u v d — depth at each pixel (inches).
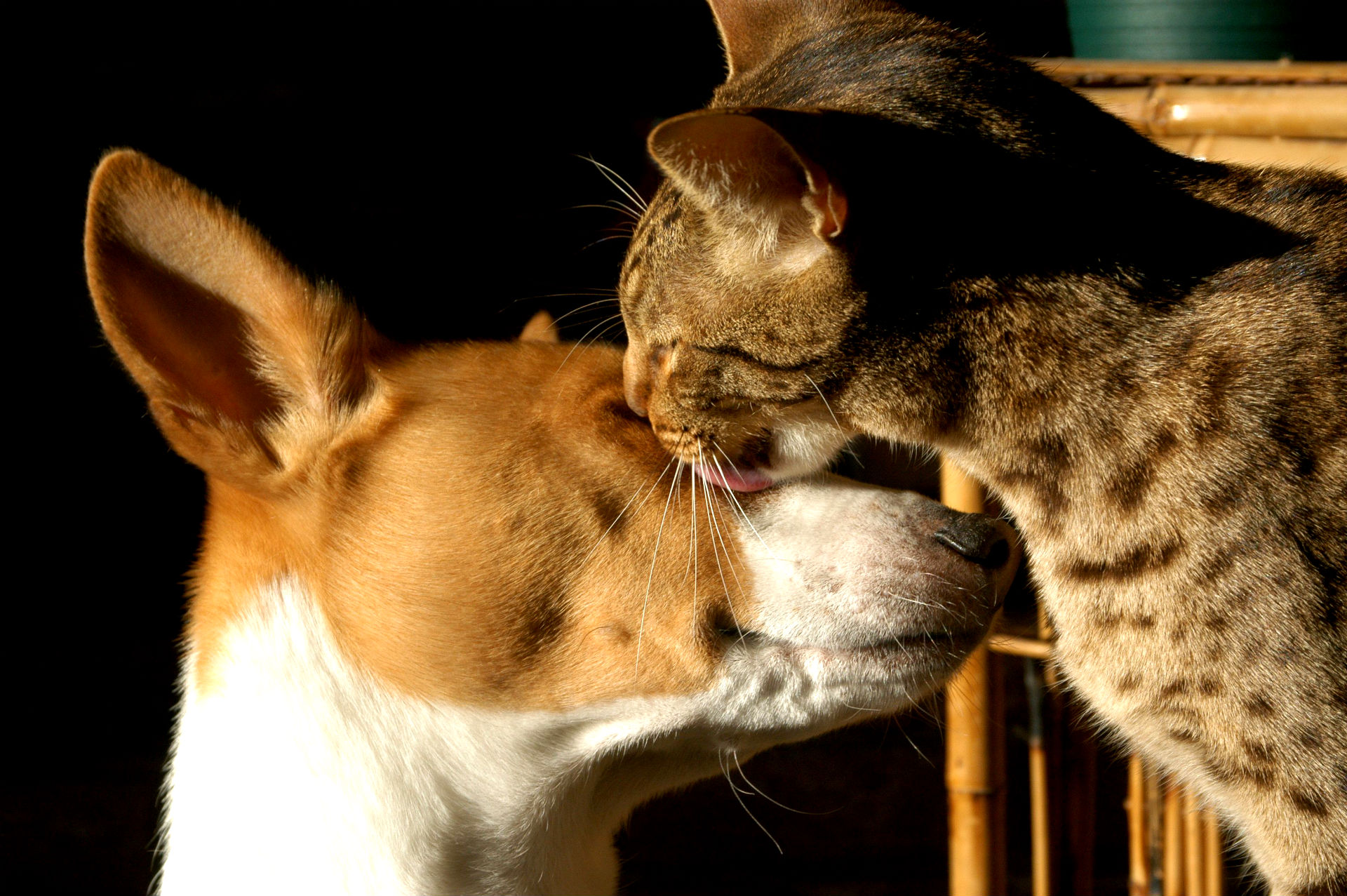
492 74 85.0
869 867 62.4
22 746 66.2
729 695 46.6
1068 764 54.9
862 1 51.1
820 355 47.9
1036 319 47.6
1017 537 48.1
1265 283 47.6
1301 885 47.4
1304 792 47.0
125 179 45.3
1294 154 50.3
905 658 46.9
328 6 82.7
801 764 67.7
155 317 45.8
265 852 46.1
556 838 47.1
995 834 51.9
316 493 46.1
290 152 82.4
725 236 47.8
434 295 82.0
